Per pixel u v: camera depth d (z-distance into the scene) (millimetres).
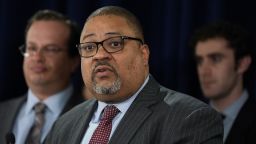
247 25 5395
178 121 2982
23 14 5809
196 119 2980
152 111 3092
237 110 4863
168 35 5375
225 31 4945
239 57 4965
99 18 3176
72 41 5016
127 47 3123
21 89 5820
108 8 3234
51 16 5016
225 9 5352
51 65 4863
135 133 3002
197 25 5387
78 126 3350
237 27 5016
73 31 5051
